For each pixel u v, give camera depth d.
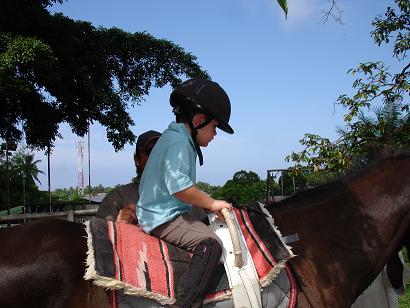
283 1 2.03
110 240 2.34
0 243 2.34
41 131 16.52
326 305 2.64
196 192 2.42
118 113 16.25
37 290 2.21
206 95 2.60
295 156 7.05
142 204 2.57
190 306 2.25
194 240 2.42
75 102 15.73
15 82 11.80
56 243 2.33
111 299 2.24
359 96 6.93
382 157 3.02
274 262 2.45
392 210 2.85
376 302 3.83
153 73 17.08
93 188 50.91
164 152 2.53
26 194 34.44
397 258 3.36
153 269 2.31
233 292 2.36
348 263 2.74
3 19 13.61
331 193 2.92
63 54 14.59
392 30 7.71
